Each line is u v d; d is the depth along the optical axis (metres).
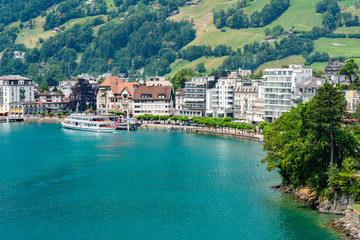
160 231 127.00
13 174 187.12
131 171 192.00
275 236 121.88
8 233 126.38
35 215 138.88
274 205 142.62
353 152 137.00
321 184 137.75
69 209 143.88
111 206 146.50
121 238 123.00
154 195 157.25
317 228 124.12
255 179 175.50
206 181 173.88
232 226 129.00
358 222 119.25
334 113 134.50
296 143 136.38
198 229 127.81
